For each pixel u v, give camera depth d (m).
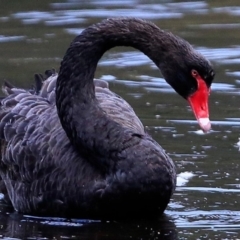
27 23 21.05
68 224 9.47
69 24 20.75
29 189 9.89
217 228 9.20
